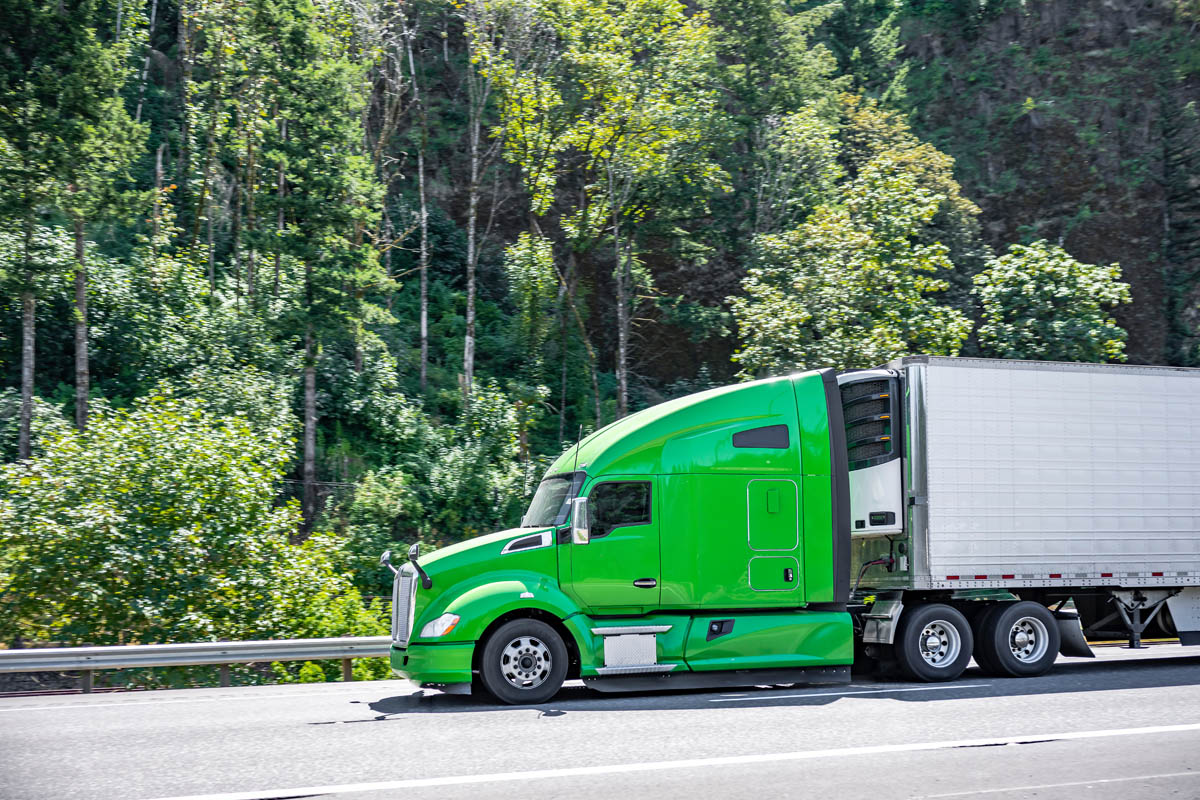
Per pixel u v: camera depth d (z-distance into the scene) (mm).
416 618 10188
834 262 28422
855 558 12516
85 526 16938
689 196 40625
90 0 27391
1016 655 11977
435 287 43531
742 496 11102
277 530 19328
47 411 27578
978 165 57656
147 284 32531
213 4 34844
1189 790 5910
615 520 10719
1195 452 13000
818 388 11586
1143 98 58469
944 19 63219
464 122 48156
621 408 35906
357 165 31250
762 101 45531
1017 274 30531
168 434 18797
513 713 9227
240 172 34875
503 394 35750
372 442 33094
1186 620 13031
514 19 35656
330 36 33688
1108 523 12477
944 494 11859
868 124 48250
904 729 8031
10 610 16953
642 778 6215
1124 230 55500
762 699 10031
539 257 38969
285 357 33031
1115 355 29734
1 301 29578
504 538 10531
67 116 26719
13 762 7016
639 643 10492
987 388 12164
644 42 35812
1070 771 6422
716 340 45500
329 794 5848
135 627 17078
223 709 10000
